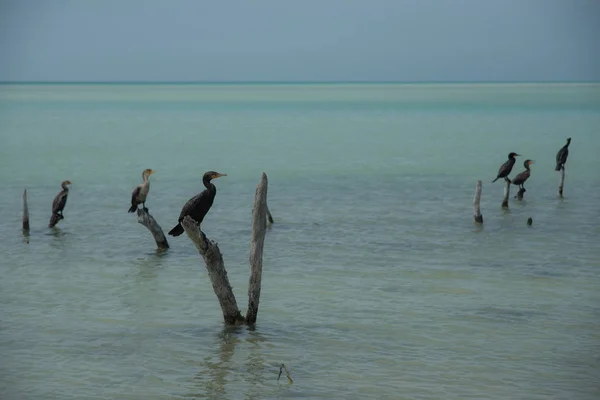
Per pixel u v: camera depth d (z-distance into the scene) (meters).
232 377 13.95
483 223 28.53
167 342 15.66
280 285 19.92
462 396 13.06
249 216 30.27
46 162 48.66
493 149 57.12
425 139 66.12
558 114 103.62
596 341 15.55
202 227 28.02
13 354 14.96
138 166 46.94
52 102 156.25
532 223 28.42
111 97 199.38
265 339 15.81
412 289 19.52
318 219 29.36
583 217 29.64
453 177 41.75
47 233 26.75
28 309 17.86
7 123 87.38
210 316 17.36
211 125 85.31
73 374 14.05
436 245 24.81
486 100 164.25
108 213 30.73
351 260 22.73
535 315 17.30
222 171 44.44
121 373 14.11
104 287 19.80
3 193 35.81
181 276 20.95
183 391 13.40
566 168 45.28
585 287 19.62
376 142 63.38
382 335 16.03
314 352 15.09
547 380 13.66
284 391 13.34
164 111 119.69
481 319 17.03
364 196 35.09
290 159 50.62
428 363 14.51
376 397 13.06
